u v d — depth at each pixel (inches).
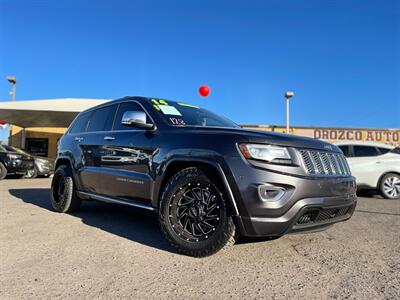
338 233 175.5
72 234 164.6
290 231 122.9
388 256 137.3
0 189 359.6
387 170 345.1
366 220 215.2
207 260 128.5
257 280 110.4
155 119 161.8
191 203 133.4
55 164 233.5
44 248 141.0
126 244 148.5
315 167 130.1
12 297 96.0
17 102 579.8
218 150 127.1
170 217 136.7
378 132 756.6
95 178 188.4
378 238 166.2
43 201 270.8
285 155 124.4
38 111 595.8
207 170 130.6
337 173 140.0
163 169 144.1
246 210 119.1
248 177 119.7
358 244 154.5
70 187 213.8
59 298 95.8
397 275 116.3
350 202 140.3
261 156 121.6
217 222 126.0
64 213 217.9
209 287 104.6
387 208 271.9
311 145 135.0
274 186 119.3
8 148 550.6
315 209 125.5
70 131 231.3
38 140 876.6
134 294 99.0
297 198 120.6
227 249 130.6
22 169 517.0
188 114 173.0
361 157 355.3
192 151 134.4
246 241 154.1
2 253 133.9
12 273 113.6
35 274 112.9
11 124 799.1
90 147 196.4
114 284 105.8
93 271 116.3
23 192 333.1
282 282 109.2
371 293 101.7
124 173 166.1
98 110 210.1
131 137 167.2
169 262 126.0
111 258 129.7
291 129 747.4
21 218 200.1
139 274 114.1
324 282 109.7
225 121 186.2
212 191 128.3
